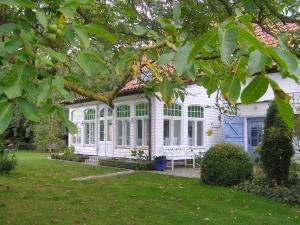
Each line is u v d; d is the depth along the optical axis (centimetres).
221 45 128
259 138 1722
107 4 461
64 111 183
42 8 190
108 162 2030
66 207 935
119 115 2202
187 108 2000
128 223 787
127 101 2108
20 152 3225
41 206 945
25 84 169
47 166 2000
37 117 167
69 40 191
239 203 988
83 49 198
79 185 1311
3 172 1634
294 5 576
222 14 507
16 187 1245
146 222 795
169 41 211
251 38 127
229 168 1266
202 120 2055
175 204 976
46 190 1191
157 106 1908
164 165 1828
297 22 456
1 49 172
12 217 834
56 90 178
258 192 1098
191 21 477
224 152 1294
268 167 1143
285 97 138
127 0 508
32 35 181
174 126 1977
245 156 1293
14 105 165
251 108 1655
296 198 980
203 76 222
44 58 170
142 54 241
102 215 855
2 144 1656
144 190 1197
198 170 1819
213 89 186
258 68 128
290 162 1159
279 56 125
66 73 195
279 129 1098
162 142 1922
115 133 2225
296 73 123
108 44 292
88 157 2336
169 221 805
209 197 1072
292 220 818
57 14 190
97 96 287
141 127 2036
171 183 1359
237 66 154
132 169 1864
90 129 2477
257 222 800
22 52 173
